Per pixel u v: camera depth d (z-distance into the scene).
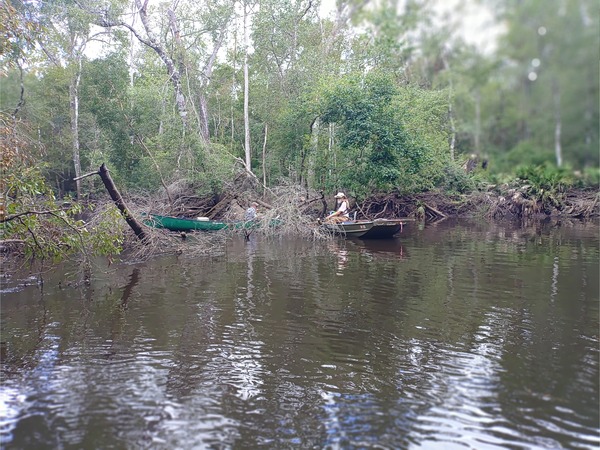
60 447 4.04
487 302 8.14
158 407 4.70
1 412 4.59
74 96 23.42
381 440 4.15
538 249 13.97
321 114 18.64
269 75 26.14
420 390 5.02
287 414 4.58
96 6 23.81
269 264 11.80
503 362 5.67
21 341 6.44
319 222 16.91
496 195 23.83
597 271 10.59
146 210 16.39
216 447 4.05
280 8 24.39
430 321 7.18
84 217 17.30
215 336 6.63
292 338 6.54
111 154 23.14
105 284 9.60
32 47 10.96
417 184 22.30
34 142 15.21
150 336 6.64
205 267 11.40
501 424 4.37
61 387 5.10
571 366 5.52
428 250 14.02
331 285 9.52
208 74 28.47
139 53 32.12
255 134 26.59
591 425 4.33
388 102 17.84
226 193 20.23
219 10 25.59
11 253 11.20
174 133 20.11
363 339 6.48
